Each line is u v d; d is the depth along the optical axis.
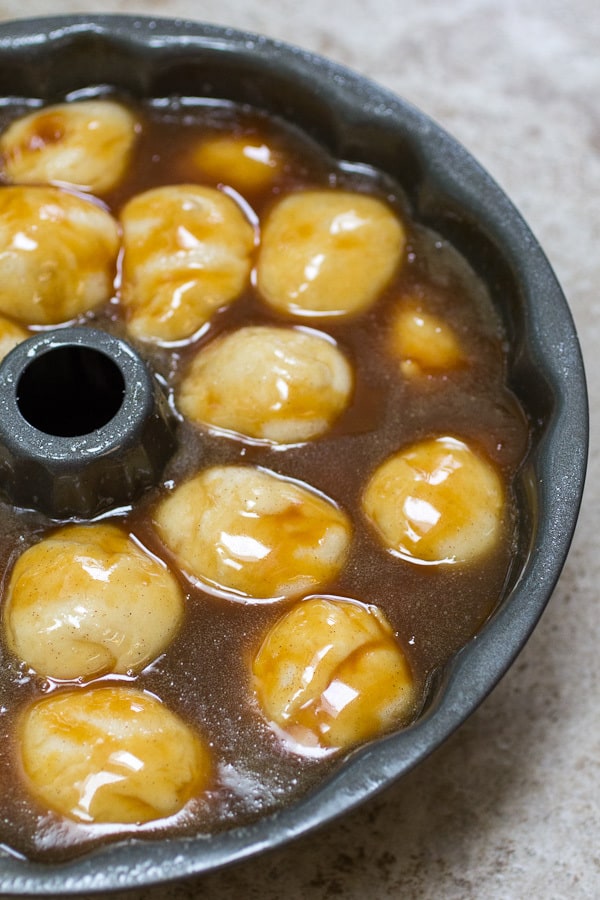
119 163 0.68
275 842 0.55
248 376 0.62
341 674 0.58
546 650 0.69
